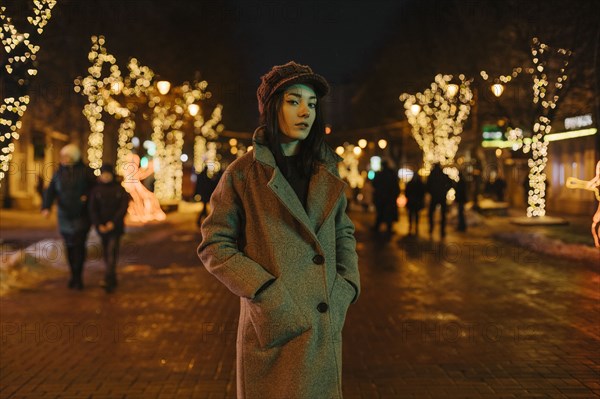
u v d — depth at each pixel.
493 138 31.86
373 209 37.25
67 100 23.17
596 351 6.39
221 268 2.69
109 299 9.40
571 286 10.16
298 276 2.70
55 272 11.80
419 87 31.41
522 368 5.85
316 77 2.82
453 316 8.14
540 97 20.62
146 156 30.03
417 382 5.48
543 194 22.50
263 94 2.89
